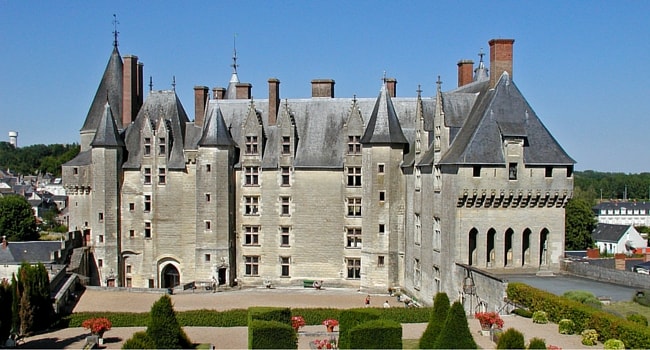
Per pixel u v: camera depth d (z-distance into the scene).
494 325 36.75
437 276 52.16
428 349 32.59
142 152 67.94
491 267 49.22
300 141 66.75
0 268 73.25
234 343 39.41
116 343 39.44
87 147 72.31
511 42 51.38
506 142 48.53
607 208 188.88
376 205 62.22
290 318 40.84
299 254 65.88
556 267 50.09
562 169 49.59
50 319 44.00
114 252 67.25
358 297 59.66
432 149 55.41
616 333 32.53
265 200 66.25
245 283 66.56
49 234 138.75
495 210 48.72
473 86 57.97
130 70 70.75
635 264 59.56
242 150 66.81
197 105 69.12
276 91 68.44
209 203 65.19
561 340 34.41
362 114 67.50
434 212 52.91
